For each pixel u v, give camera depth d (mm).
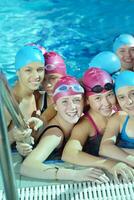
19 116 1490
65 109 1808
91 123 1853
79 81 1953
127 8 3428
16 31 3172
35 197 1560
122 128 1823
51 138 1788
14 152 1828
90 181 1620
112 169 1646
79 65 2779
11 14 3381
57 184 1626
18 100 2031
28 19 3307
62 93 1804
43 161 1743
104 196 1553
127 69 2309
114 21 3268
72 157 1735
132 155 1748
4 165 1044
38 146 1767
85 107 1928
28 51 2010
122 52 2309
